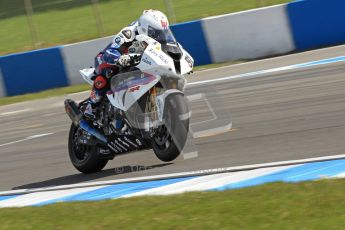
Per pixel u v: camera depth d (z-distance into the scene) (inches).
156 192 888.9
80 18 3282.5
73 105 1124.5
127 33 1029.8
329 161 904.9
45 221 797.9
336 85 1549.0
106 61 1035.3
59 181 1107.3
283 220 658.8
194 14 2925.7
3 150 1544.0
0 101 2389.3
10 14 3607.3
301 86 1635.1
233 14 2315.5
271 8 2287.2
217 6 2960.1
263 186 800.9
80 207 844.0
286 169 900.6
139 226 705.0
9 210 896.9
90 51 2413.9
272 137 1160.8
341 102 1349.7
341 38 2249.0
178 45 1013.2
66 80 2437.3
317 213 665.0
